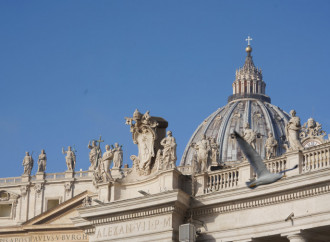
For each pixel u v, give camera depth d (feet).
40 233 391.24
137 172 253.85
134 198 234.79
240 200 222.48
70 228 382.83
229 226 224.12
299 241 209.05
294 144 221.05
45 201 502.79
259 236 216.95
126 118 257.96
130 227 236.84
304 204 211.00
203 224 229.04
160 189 240.32
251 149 142.00
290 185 211.61
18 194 506.89
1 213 508.94
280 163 221.25
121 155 425.69
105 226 242.37
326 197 207.10
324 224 205.05
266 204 217.97
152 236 231.09
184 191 237.86
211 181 236.43
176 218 230.48
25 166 510.17
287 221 212.23
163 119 261.24
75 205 410.31
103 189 253.44
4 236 402.11
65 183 499.92
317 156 214.07
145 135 254.68
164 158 242.37
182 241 219.41
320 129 249.34
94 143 501.15
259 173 142.00
